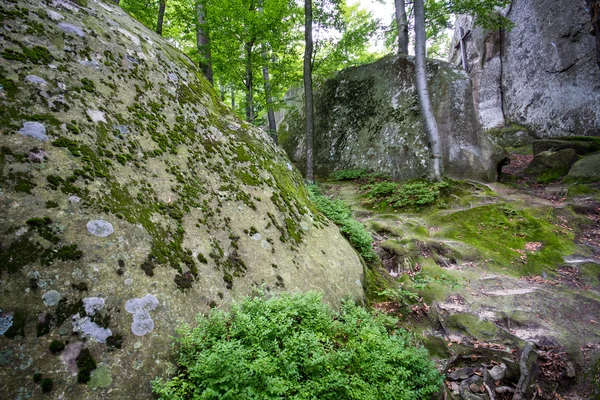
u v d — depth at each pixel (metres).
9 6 2.83
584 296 5.03
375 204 9.56
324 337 2.62
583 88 15.02
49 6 3.20
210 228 3.18
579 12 15.02
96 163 2.62
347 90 13.70
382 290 4.71
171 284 2.47
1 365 1.61
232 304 2.67
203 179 3.56
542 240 6.88
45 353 1.74
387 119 12.18
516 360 3.63
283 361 2.18
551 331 4.23
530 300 4.96
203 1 9.72
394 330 3.77
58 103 2.66
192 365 2.13
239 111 14.84
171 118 3.77
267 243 3.58
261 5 10.98
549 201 8.91
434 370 2.84
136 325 2.12
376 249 6.52
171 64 4.47
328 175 13.26
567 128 15.73
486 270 6.03
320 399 2.16
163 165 3.25
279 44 10.66
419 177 10.73
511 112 19.70
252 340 2.32
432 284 5.36
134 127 3.23
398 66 12.33
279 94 12.65
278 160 5.31
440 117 10.92
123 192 2.67
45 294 1.88
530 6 17.78
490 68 21.30
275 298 2.83
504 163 11.20
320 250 4.22
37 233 2.02
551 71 16.61
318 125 14.34
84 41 3.30
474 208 8.23
